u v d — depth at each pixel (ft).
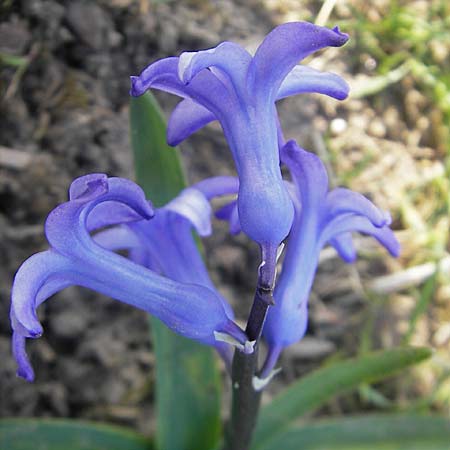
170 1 0.73
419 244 0.75
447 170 0.78
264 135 0.27
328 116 0.77
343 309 0.71
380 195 0.76
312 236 0.34
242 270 0.68
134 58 0.70
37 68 0.66
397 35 0.82
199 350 0.50
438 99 0.80
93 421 0.62
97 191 0.26
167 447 0.50
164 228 0.35
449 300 0.73
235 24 0.75
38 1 0.66
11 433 0.49
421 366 0.70
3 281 0.61
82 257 0.29
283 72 0.26
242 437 0.39
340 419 0.54
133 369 0.64
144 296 0.30
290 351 0.68
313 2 0.80
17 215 0.63
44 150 0.65
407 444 0.54
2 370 0.61
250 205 0.27
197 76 0.27
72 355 0.63
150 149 0.48
